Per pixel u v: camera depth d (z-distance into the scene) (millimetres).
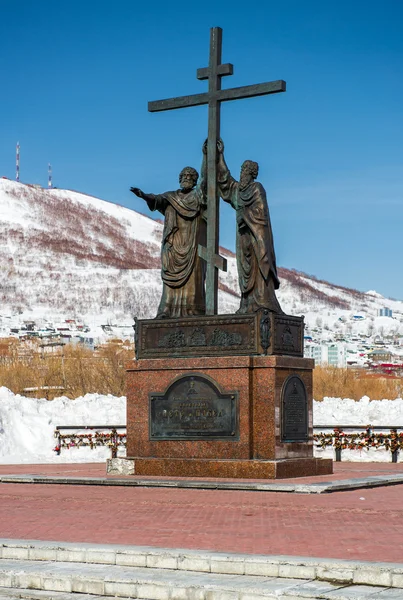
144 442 23969
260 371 22766
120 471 23891
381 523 15805
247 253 23750
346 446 31375
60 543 13891
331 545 13633
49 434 35375
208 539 14258
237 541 14047
